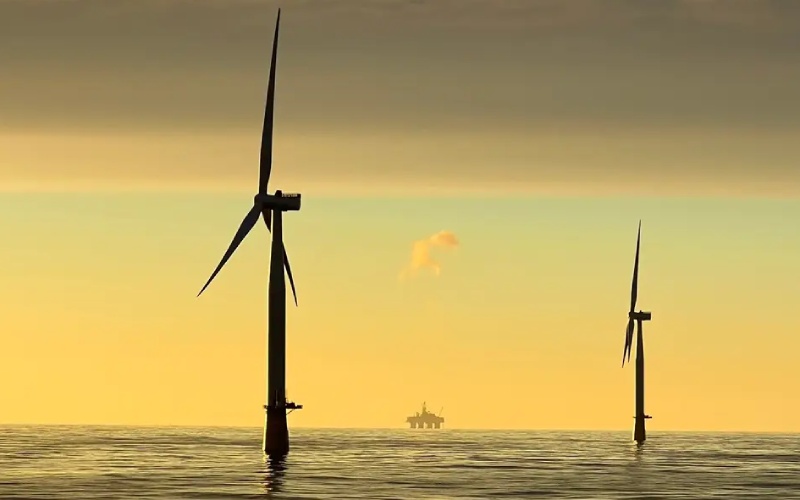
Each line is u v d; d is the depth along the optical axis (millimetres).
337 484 193250
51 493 175500
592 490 190625
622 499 176500
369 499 168875
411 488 188250
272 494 173875
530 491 187250
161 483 192625
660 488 196625
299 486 188375
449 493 181125
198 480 199250
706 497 181625
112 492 176875
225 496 170750
